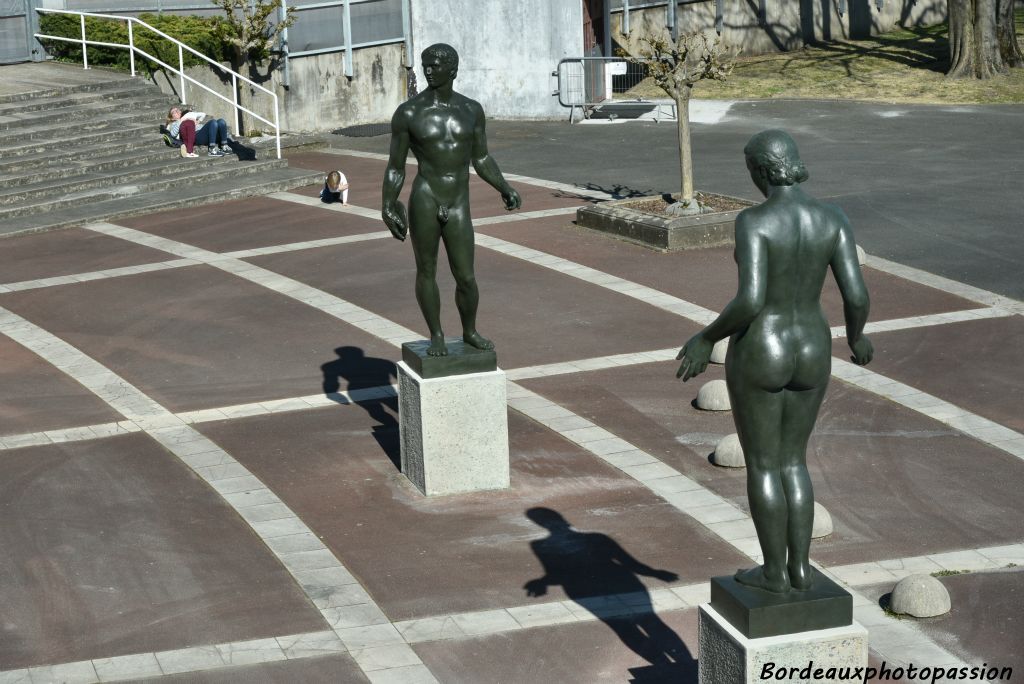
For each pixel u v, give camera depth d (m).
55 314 18.86
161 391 15.73
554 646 9.94
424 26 35.47
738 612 7.76
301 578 11.11
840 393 15.18
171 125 28.11
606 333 17.55
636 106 35.47
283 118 32.94
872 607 10.40
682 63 21.94
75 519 12.32
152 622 10.41
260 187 26.52
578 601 10.62
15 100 27.64
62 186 25.11
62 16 31.19
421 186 11.95
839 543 11.54
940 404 14.77
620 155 29.83
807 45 45.44
